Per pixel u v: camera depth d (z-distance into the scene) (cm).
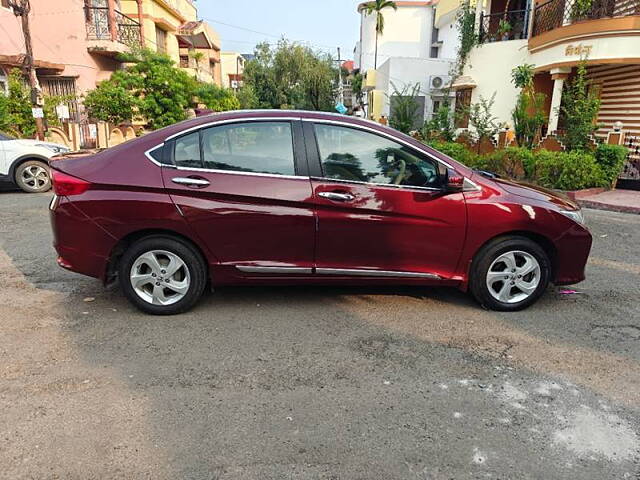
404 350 366
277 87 4212
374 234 412
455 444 264
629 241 718
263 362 345
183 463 246
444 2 3356
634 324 420
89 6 1947
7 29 1672
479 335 393
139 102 1769
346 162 412
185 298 415
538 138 1402
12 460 245
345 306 445
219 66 4334
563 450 261
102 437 264
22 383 313
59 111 1512
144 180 395
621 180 1166
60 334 381
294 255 413
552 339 388
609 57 1294
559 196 460
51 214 405
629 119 1388
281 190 402
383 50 3891
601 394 313
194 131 405
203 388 312
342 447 260
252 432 271
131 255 405
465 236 419
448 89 1931
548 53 1498
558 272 441
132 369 333
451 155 1324
